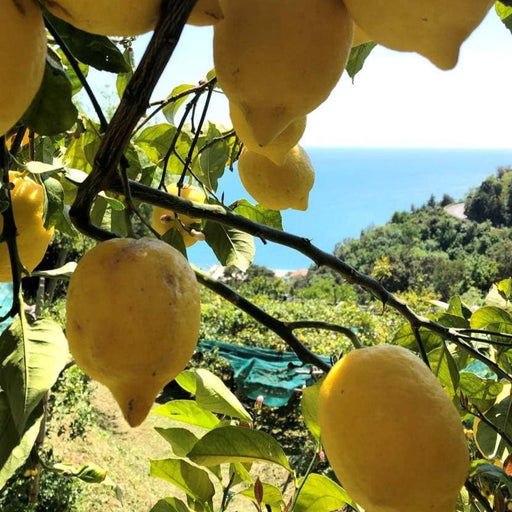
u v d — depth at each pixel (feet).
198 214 2.74
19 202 2.84
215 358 29.66
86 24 1.61
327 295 51.83
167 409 3.82
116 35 1.65
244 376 27.32
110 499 18.98
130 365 1.69
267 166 3.22
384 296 2.75
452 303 4.44
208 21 1.62
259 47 1.69
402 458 1.86
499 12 3.27
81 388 19.02
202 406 3.55
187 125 5.10
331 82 1.81
